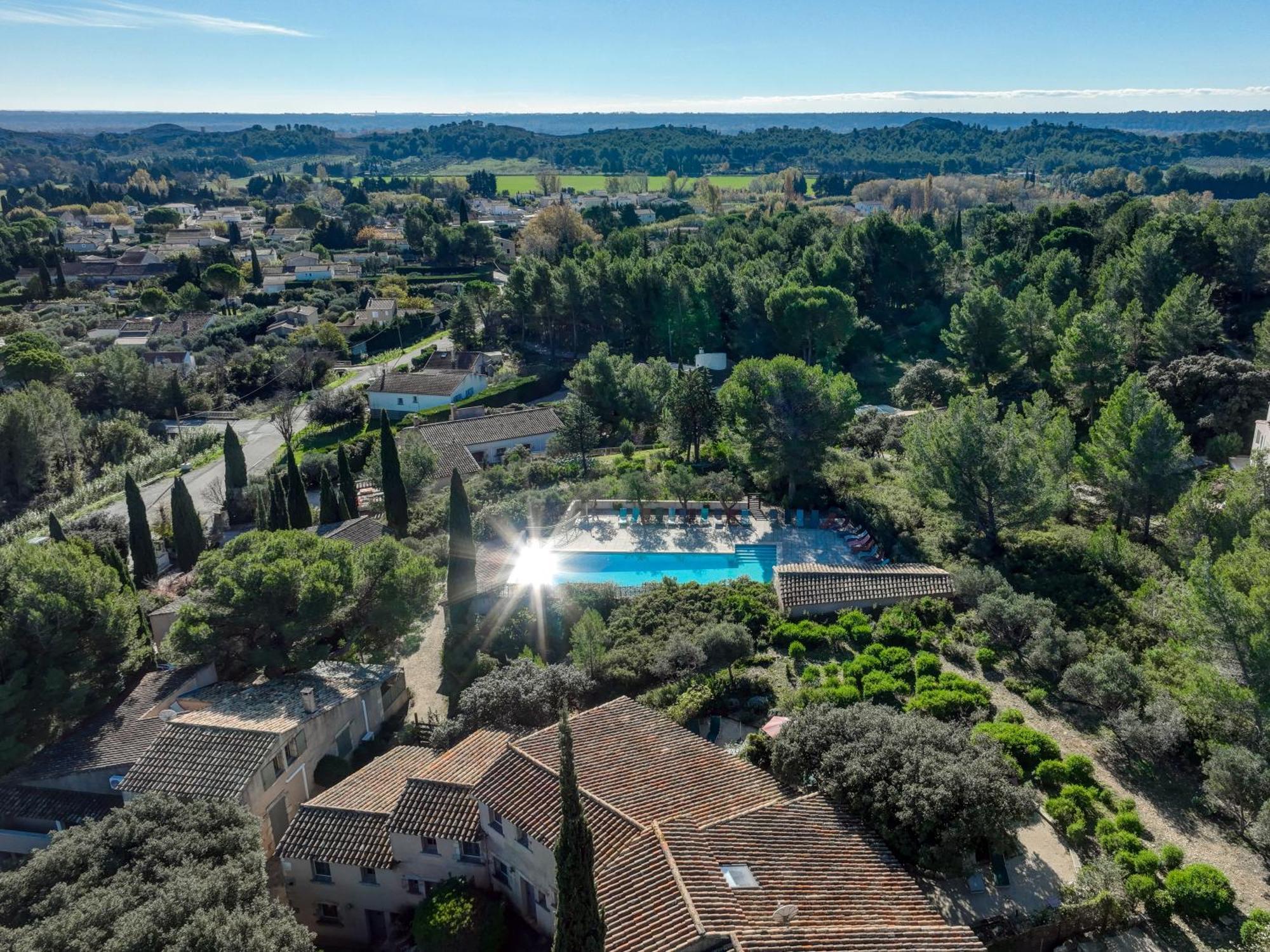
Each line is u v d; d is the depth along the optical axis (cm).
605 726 3241
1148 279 8744
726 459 7375
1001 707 3741
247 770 3341
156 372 11406
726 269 11325
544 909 2823
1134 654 4091
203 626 4156
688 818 2681
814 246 12450
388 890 3120
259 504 6644
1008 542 5375
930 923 2431
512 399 10800
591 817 2664
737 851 2534
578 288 11544
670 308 11156
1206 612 3334
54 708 3912
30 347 11394
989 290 8575
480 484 7119
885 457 7388
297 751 3641
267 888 2827
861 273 12038
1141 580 4738
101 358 11412
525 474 7331
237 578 4206
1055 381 8062
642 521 6384
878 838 2789
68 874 2833
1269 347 7375
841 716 3191
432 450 7869
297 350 12600
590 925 1847
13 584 4044
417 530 6431
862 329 11031
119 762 3688
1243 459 6353
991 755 2952
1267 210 10181
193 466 9375
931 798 2719
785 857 2569
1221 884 2603
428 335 14638
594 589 5131
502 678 4025
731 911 2252
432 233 18862
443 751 3762
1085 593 4631
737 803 2891
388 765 3594
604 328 11975
